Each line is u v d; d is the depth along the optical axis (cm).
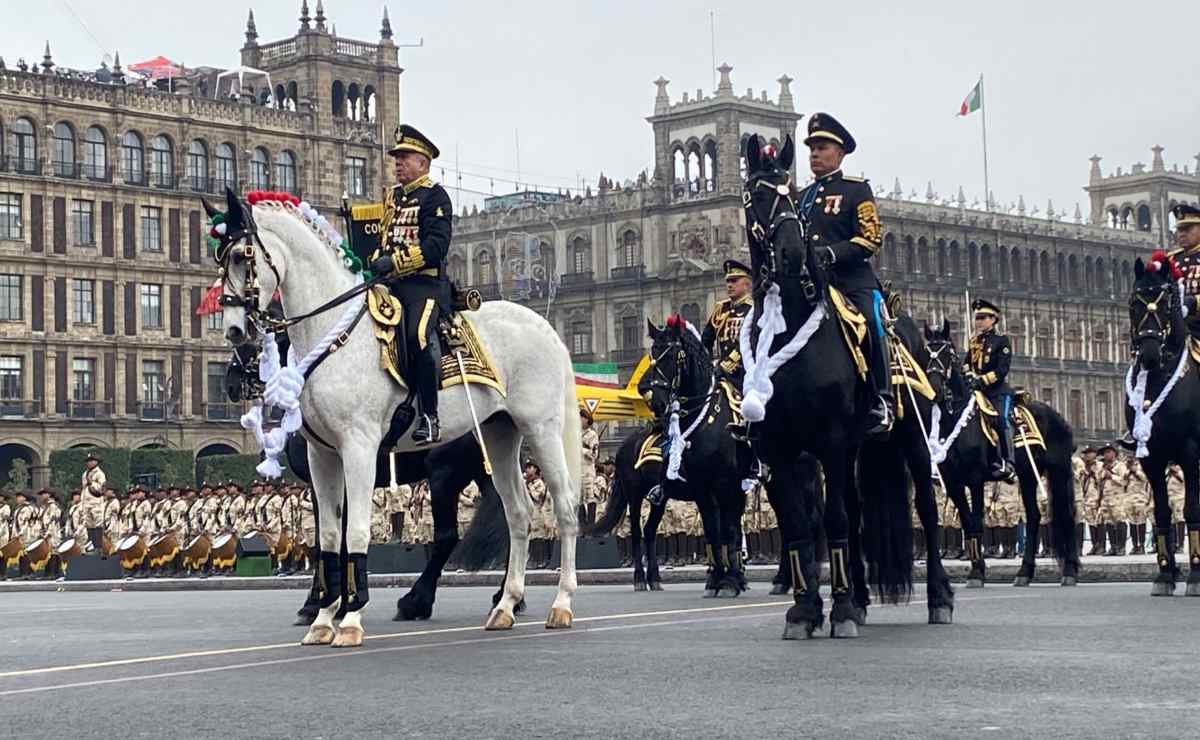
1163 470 2373
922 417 1988
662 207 15350
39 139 12481
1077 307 17725
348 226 2223
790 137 1681
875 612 2116
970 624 1853
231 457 12438
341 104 14075
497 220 16412
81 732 1180
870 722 1116
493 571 3925
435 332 1886
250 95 13538
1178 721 1093
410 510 5394
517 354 2019
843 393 1686
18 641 2031
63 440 12569
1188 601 2212
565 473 2027
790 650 1573
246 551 4944
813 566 1716
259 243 1758
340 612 1919
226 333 1738
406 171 1920
